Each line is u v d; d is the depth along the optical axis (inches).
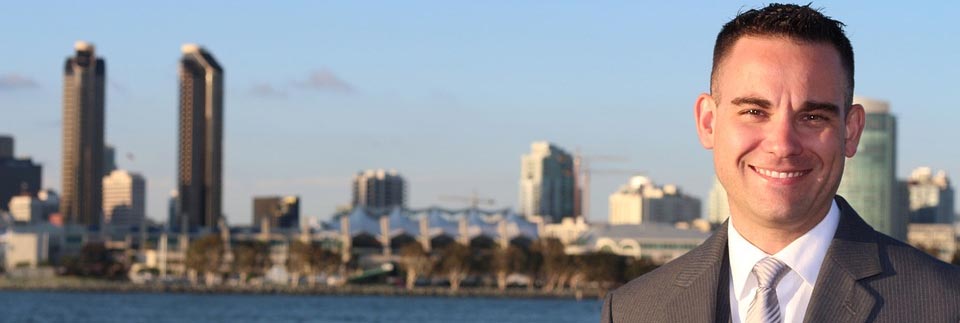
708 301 253.0
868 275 244.5
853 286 243.9
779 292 248.1
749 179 246.1
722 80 252.2
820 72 243.8
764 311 245.1
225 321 6870.1
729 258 256.1
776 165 242.7
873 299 242.5
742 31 249.8
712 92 258.2
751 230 251.0
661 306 259.3
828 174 244.2
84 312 7642.7
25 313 7421.3
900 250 249.0
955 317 240.1
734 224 254.5
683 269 261.3
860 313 242.1
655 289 263.4
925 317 240.8
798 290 247.9
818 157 243.1
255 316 7436.0
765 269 248.4
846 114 249.8
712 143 260.8
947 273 246.5
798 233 248.8
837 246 247.3
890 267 245.8
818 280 245.4
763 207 244.1
